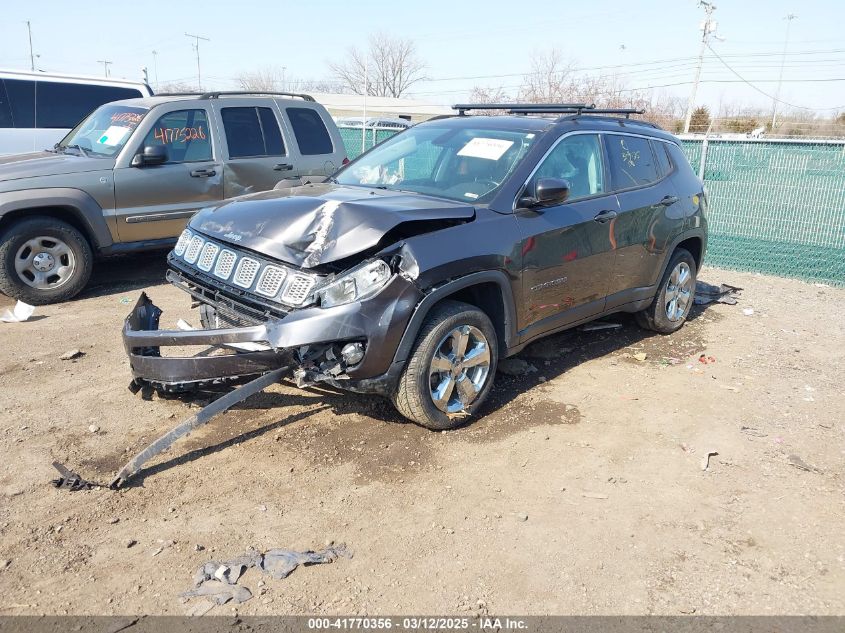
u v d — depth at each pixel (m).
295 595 2.90
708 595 3.02
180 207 7.60
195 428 4.07
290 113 8.51
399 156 5.31
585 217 5.02
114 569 3.00
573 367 5.60
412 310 3.91
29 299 6.79
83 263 7.02
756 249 9.70
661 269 6.01
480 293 4.55
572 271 4.98
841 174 9.09
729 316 7.32
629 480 3.91
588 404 4.88
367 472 3.85
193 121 7.75
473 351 4.35
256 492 3.62
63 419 4.34
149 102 7.73
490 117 5.50
